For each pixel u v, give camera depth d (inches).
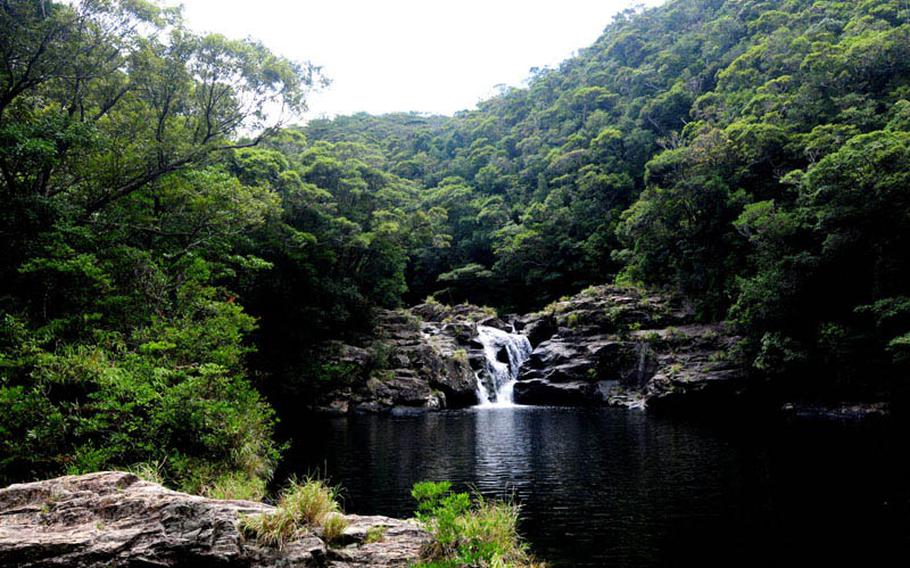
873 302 1070.4
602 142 2677.2
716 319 1514.5
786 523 447.8
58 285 595.2
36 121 654.5
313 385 1472.7
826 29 2075.5
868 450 749.9
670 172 1788.9
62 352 497.7
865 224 1073.5
